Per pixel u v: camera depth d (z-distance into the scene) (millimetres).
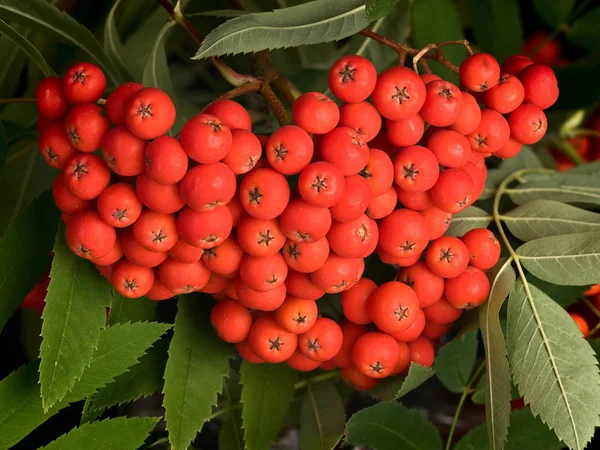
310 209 241
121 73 305
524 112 261
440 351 297
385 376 272
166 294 264
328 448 279
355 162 241
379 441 285
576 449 260
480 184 269
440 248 264
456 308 273
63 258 258
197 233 239
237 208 245
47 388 247
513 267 275
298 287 258
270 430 281
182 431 266
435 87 251
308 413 292
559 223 282
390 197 252
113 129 239
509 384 263
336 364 279
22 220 264
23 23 283
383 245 258
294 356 274
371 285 267
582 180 303
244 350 276
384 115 250
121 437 263
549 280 271
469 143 259
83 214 246
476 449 294
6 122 295
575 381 263
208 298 280
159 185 237
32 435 304
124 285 255
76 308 256
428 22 306
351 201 242
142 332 264
